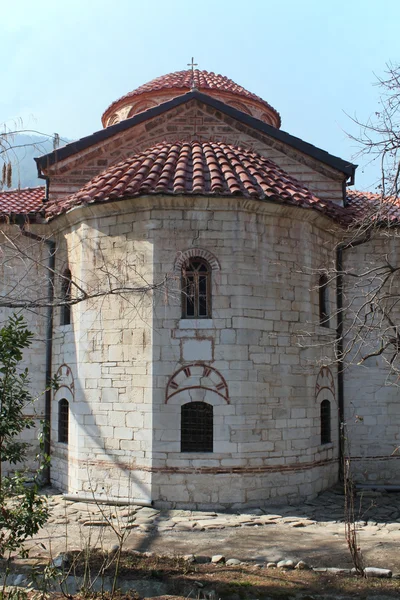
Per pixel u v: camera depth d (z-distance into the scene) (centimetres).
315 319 1488
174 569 949
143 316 1366
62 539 1108
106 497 1359
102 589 831
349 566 973
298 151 1717
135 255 1389
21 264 1622
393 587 884
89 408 1414
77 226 1501
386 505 1393
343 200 1720
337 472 1561
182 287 1372
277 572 947
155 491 1320
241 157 1566
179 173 1413
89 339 1434
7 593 802
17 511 812
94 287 1411
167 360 1345
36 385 1611
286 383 1397
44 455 851
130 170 1488
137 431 1349
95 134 1697
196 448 1336
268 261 1405
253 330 1366
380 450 1598
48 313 1611
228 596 858
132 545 1075
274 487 1353
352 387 1612
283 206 1406
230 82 2284
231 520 1231
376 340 1450
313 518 1262
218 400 1333
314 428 1448
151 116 1708
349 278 1628
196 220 1379
